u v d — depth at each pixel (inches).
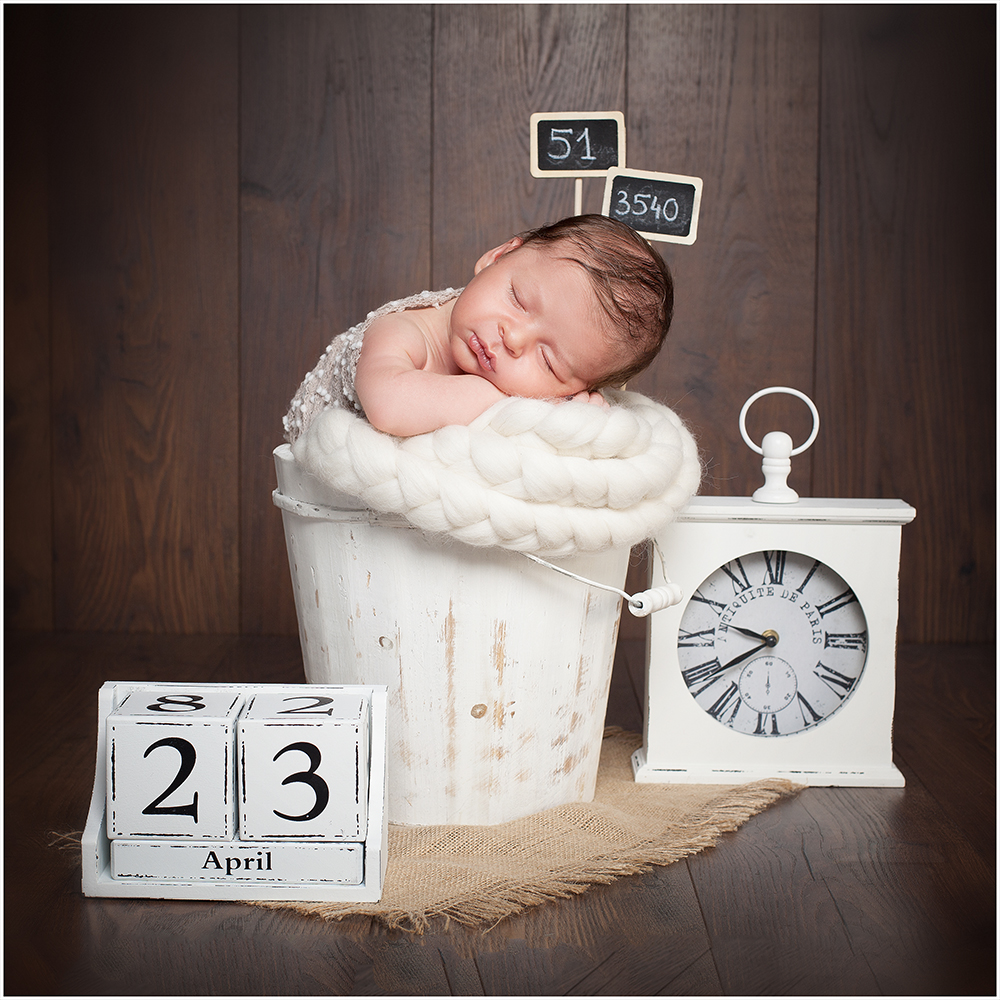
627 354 43.0
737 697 54.1
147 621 78.3
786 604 53.8
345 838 40.2
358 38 73.0
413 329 44.5
